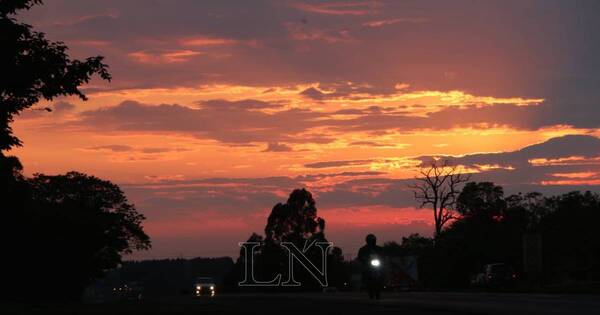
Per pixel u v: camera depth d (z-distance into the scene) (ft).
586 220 282.56
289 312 78.64
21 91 77.25
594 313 69.72
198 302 112.06
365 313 75.46
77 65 81.05
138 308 93.25
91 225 321.52
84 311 88.07
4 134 80.48
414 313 74.59
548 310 74.64
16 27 76.18
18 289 282.56
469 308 79.20
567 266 263.90
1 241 266.36
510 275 195.93
